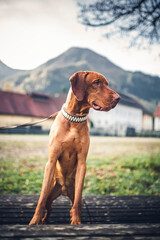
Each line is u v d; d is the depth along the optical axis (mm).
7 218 2092
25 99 31125
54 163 1736
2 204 2416
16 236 906
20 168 6191
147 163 6832
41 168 6262
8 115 27406
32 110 29922
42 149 11188
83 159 1792
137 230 1001
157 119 56000
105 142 18109
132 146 15289
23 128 26250
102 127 37625
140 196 2971
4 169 6008
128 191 4230
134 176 5336
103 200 2738
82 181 1756
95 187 4410
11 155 8625
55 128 1757
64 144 1726
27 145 12625
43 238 900
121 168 6555
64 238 905
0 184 4344
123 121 42562
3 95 29438
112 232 973
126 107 43594
